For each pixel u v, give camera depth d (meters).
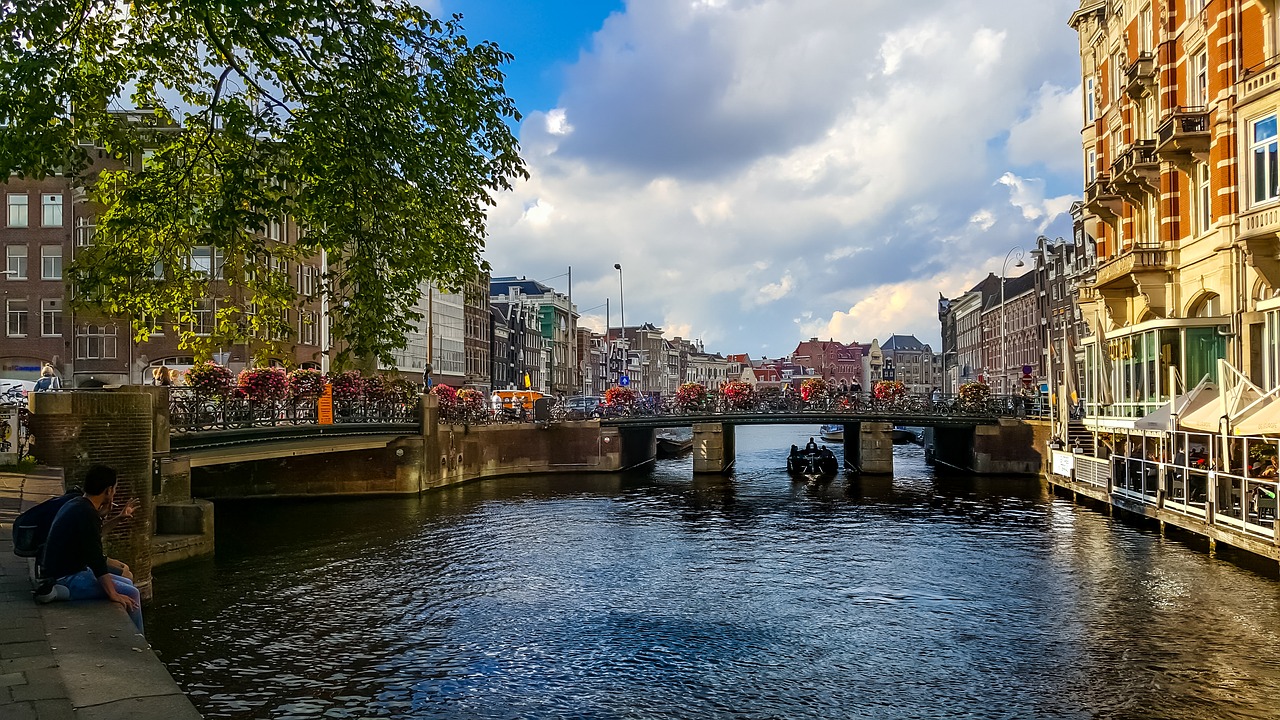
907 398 57.09
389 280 11.70
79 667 5.05
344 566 23.33
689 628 17.44
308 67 10.92
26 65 8.98
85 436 16.73
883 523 31.22
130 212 11.26
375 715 12.91
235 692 13.80
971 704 13.15
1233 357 26.69
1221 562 21.91
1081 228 60.31
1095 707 12.89
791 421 53.25
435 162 11.50
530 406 61.31
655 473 54.25
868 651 15.84
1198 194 29.66
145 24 11.43
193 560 23.23
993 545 26.14
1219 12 27.41
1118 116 37.50
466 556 24.92
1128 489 29.30
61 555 6.73
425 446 41.72
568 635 17.02
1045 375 71.75
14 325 43.34
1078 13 41.94
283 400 30.56
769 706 13.23
